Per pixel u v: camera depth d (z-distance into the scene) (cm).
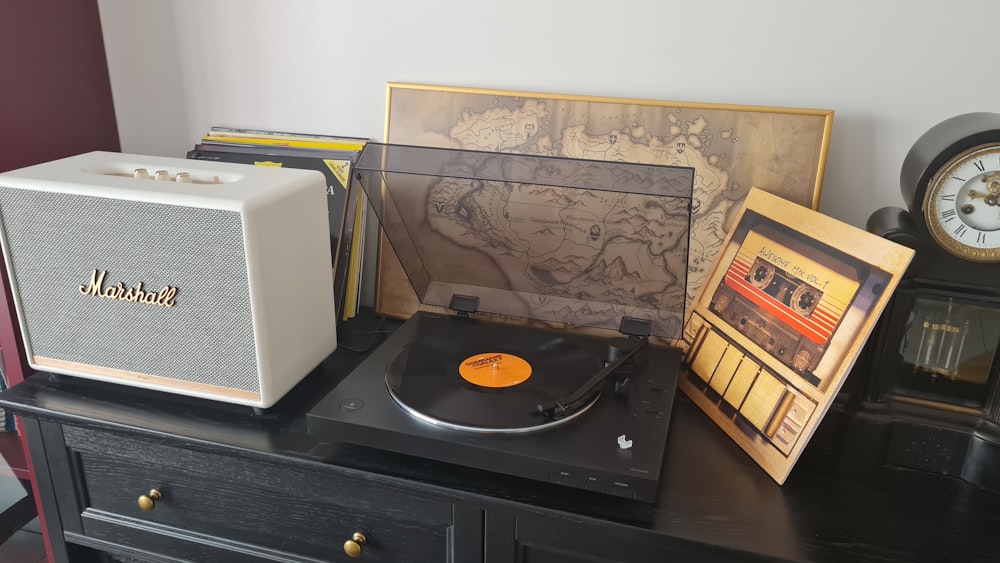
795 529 97
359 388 112
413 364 117
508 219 116
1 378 144
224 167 123
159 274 111
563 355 121
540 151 136
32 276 118
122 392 124
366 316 151
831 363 102
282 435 113
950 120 111
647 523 97
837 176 129
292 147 148
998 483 104
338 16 142
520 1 133
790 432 105
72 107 150
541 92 136
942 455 108
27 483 149
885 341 107
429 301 137
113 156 128
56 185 110
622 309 123
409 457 109
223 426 115
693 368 127
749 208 124
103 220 110
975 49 118
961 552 94
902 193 112
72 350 121
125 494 125
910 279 105
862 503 103
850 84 124
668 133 130
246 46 149
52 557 137
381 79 145
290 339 118
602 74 134
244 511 118
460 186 114
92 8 151
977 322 106
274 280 111
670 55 130
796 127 125
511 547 105
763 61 127
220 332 112
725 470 108
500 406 106
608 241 112
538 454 98
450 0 136
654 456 98
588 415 107
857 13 120
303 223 117
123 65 156
